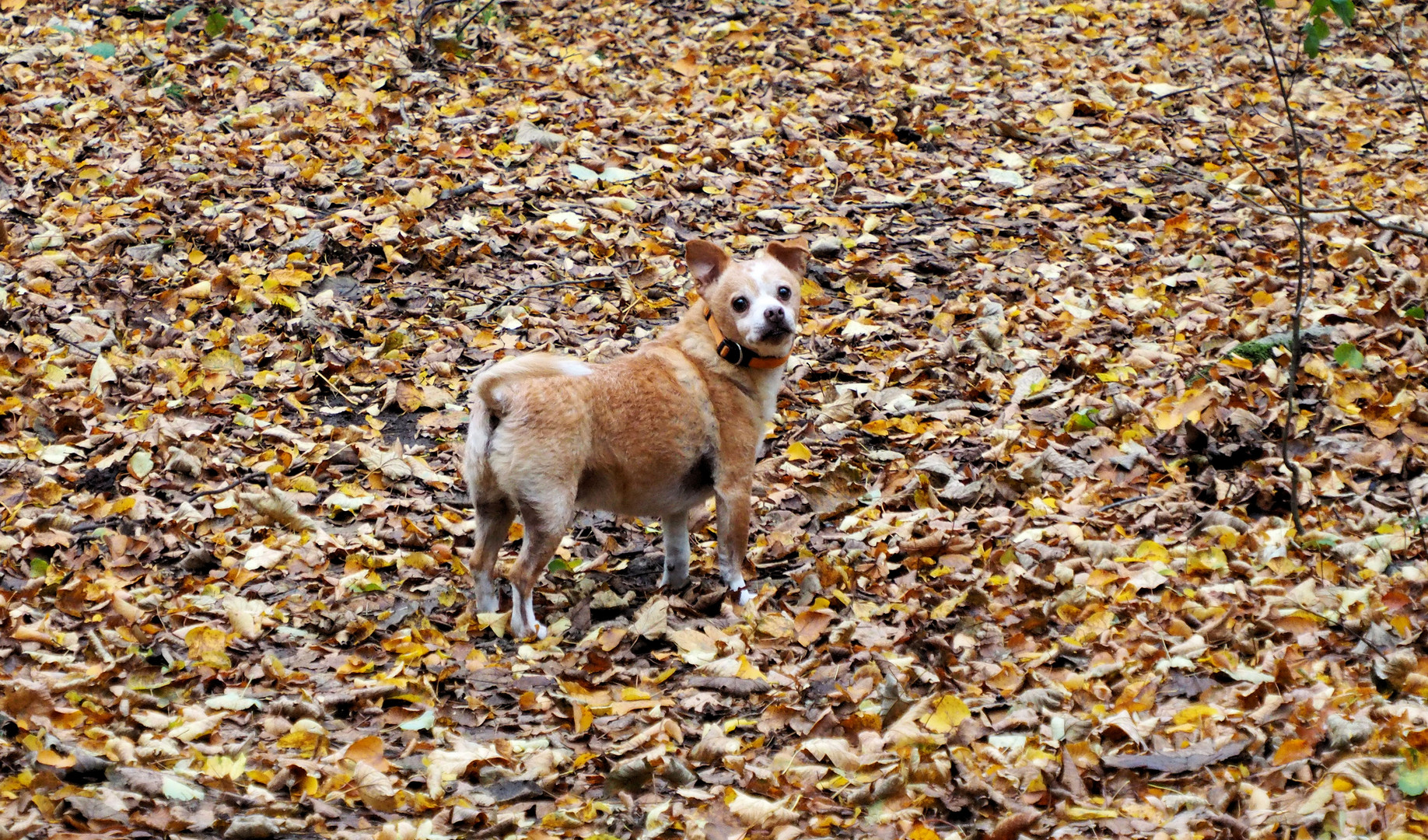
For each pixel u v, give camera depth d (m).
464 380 6.67
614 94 10.09
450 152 8.82
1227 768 3.78
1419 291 6.85
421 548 5.33
